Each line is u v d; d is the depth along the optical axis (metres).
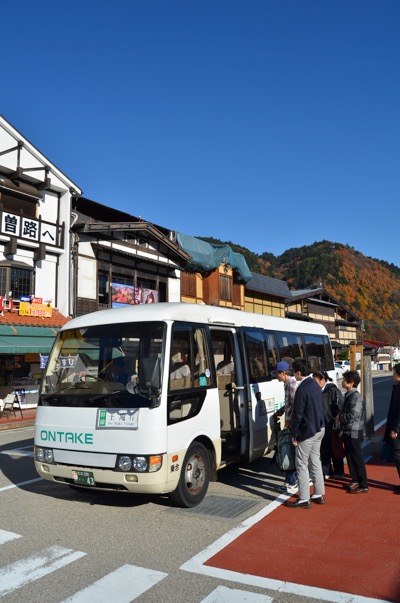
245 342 7.77
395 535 4.98
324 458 7.35
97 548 4.76
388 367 65.94
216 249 30.30
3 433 13.47
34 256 19.48
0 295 18.03
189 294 28.41
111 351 6.09
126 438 5.49
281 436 6.60
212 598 3.74
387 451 6.81
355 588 3.85
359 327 58.22
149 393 5.58
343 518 5.55
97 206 22.61
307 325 10.98
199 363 6.49
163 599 3.74
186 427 5.92
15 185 18.88
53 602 3.73
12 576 4.18
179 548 4.72
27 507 6.18
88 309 21.38
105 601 3.73
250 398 7.43
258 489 6.86
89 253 21.81
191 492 6.04
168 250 26.36
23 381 19.23
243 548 4.70
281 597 3.74
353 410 6.63
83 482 5.73
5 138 19.00
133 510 5.96
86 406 5.82
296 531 5.14
